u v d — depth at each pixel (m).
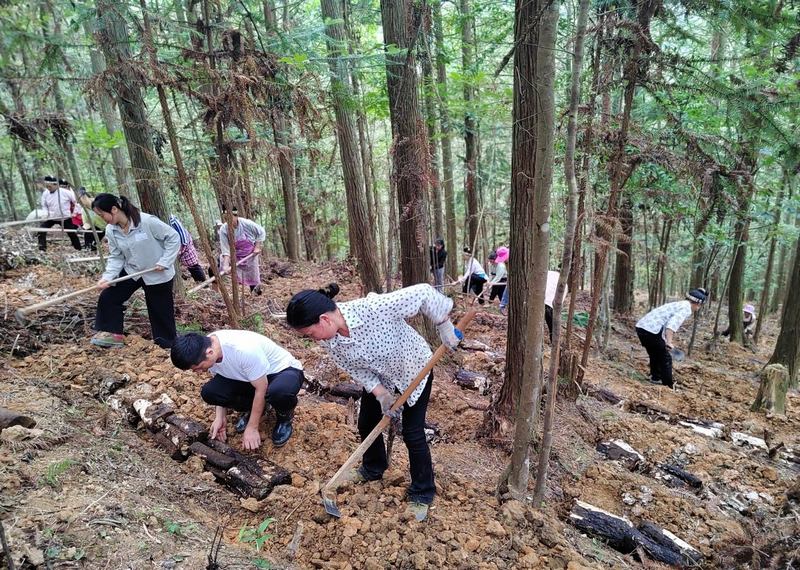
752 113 3.80
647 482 3.59
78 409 3.21
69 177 4.66
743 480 3.77
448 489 2.99
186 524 2.31
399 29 4.76
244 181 5.88
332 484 2.50
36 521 2.02
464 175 9.61
